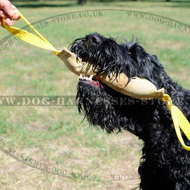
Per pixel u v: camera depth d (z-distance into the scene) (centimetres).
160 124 399
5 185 526
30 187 523
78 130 723
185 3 3881
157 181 431
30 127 739
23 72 1179
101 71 362
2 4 352
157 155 408
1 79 1087
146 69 384
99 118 381
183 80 1080
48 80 1082
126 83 363
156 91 364
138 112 393
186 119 371
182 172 394
